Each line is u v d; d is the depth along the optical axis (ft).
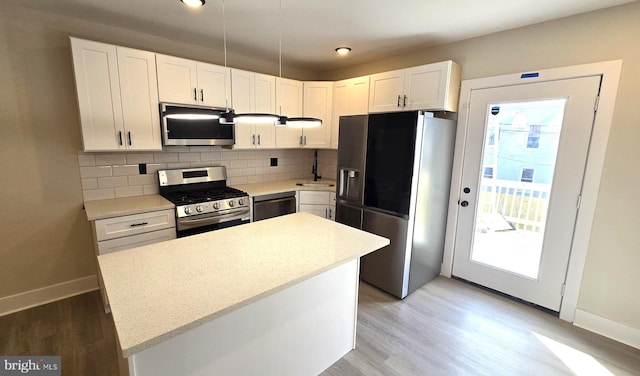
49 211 7.94
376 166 8.91
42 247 7.96
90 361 6.04
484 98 8.69
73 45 6.95
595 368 6.08
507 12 7.00
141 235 7.80
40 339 6.66
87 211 7.36
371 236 5.95
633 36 6.33
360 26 8.06
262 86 10.54
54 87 7.62
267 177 12.66
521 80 7.92
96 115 7.44
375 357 6.32
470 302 8.54
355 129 9.37
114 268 4.36
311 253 5.03
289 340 5.11
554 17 7.20
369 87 10.38
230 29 8.43
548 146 7.72
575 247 7.42
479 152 8.96
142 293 3.67
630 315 6.80
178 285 3.89
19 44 7.08
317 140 12.07
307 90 11.79
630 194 6.59
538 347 6.70
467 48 8.92
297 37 9.02
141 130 8.15
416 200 8.38
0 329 6.98
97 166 8.47
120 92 7.71
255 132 10.65
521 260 8.50
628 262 6.73
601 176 6.93
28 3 6.92
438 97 8.65
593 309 7.27
